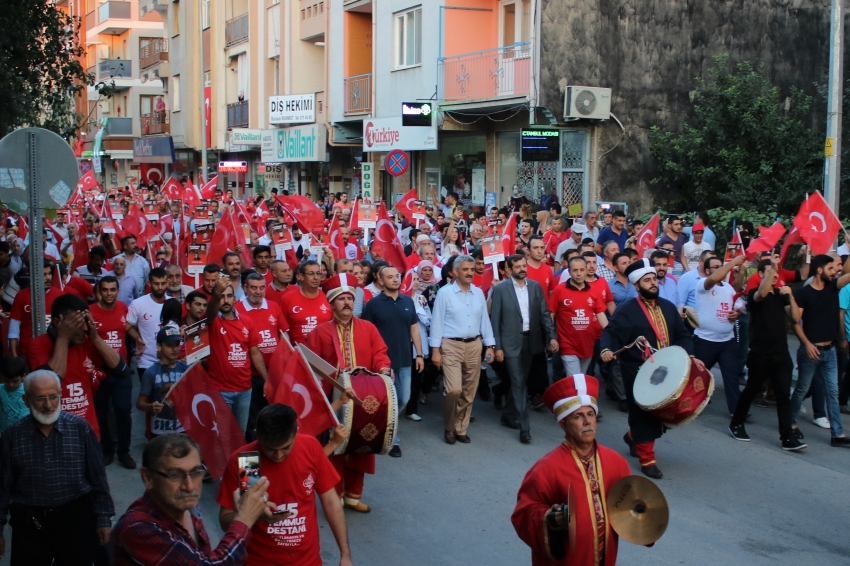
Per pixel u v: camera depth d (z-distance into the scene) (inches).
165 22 2078.0
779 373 363.3
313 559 187.6
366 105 1119.6
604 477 176.7
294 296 360.8
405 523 287.4
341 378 265.6
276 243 502.9
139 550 137.8
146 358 372.8
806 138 804.0
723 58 840.9
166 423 313.0
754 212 696.4
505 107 849.5
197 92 1776.6
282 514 163.9
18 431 203.0
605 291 409.1
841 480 328.8
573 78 823.1
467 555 261.7
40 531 205.3
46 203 299.7
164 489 139.9
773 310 361.7
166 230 755.4
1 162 292.7
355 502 296.8
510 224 499.8
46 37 636.7
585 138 848.9
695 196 856.3
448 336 372.2
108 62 2155.5
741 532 278.2
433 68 949.2
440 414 431.8
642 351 338.3
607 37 834.8
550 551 166.1
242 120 1582.2
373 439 267.6
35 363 269.3
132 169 2185.0
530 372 397.7
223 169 1472.7
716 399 452.1
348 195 1279.5
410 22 1001.5
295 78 1363.2
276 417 177.3
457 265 372.5
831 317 368.2
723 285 398.3
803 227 424.2
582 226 597.0
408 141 967.6
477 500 308.7
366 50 1179.3
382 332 370.0
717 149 828.0
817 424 402.9
